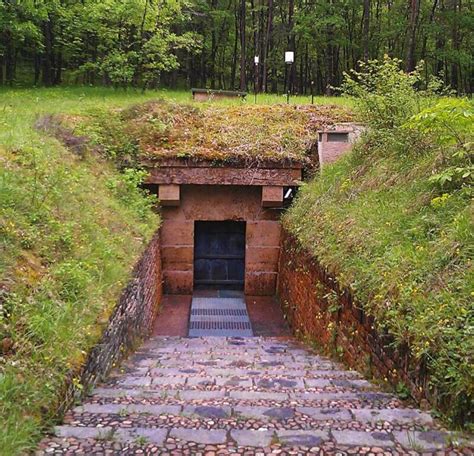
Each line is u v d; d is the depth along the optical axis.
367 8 24.14
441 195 5.61
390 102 8.20
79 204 6.77
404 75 8.37
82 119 11.13
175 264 11.53
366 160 8.34
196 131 11.55
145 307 7.95
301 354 6.54
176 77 30.14
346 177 8.52
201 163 10.89
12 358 3.27
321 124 12.14
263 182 11.04
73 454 2.61
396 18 26.34
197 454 2.63
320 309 6.80
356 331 5.18
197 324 9.79
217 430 2.91
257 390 4.08
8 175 5.73
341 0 26.62
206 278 12.18
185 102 13.27
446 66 28.75
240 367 5.34
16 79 25.03
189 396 3.74
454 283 3.99
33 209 5.42
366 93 8.58
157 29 19.27
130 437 2.80
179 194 11.04
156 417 3.17
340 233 6.69
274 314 10.51
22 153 6.84
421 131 6.81
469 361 3.20
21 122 9.30
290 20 27.73
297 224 9.19
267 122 12.07
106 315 4.62
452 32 25.81
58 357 3.50
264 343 7.80
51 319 3.80
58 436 2.81
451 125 6.05
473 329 3.41
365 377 4.72
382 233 5.64
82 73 23.97
